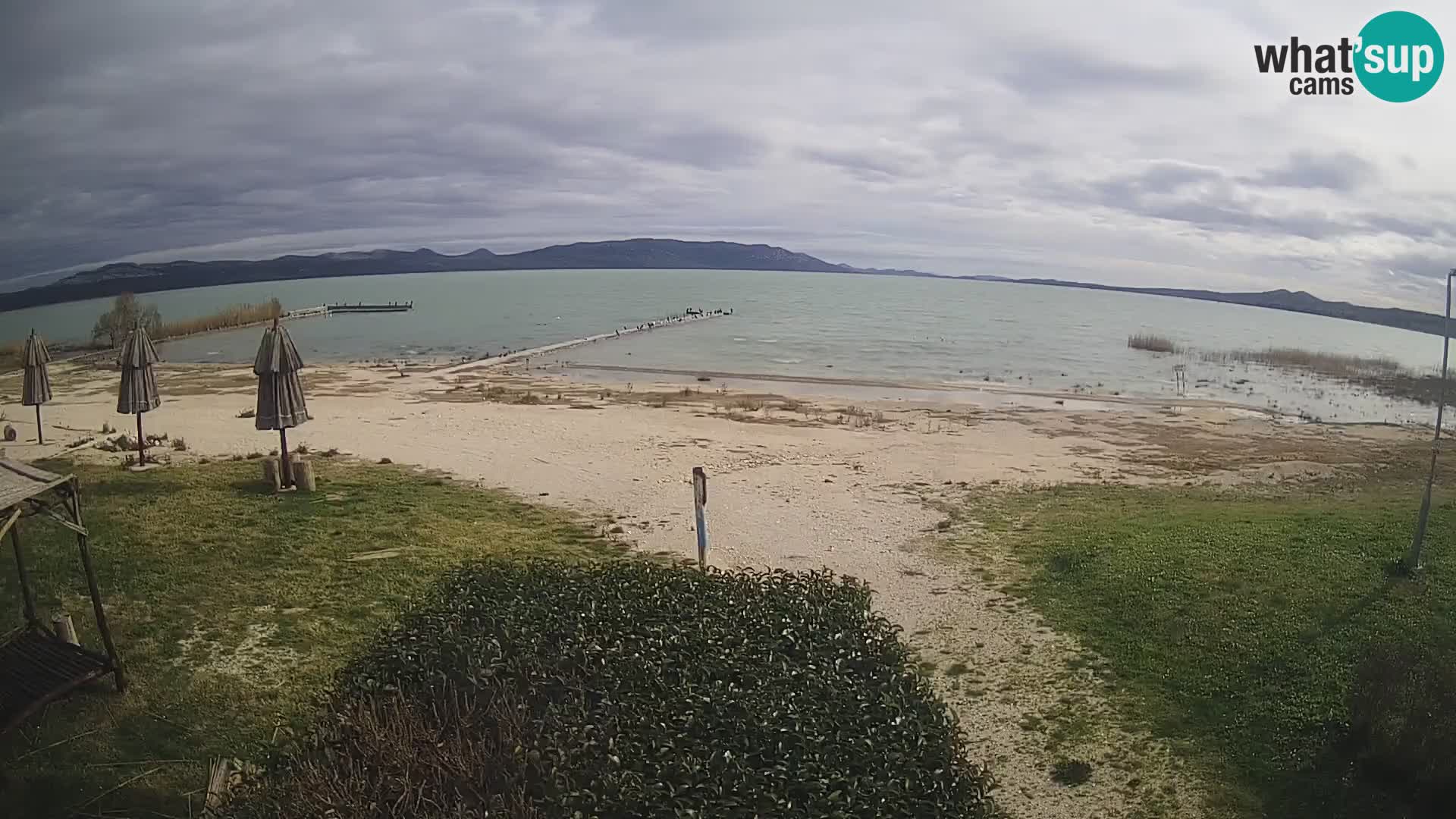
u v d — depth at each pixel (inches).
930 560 641.0
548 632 281.7
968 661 468.8
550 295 6875.0
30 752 331.6
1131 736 388.5
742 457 1011.3
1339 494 881.5
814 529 725.9
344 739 249.4
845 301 6058.1
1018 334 3427.7
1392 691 359.6
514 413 1309.1
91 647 428.5
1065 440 1208.8
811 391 1731.1
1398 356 3095.5
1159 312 6456.7
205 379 1745.8
